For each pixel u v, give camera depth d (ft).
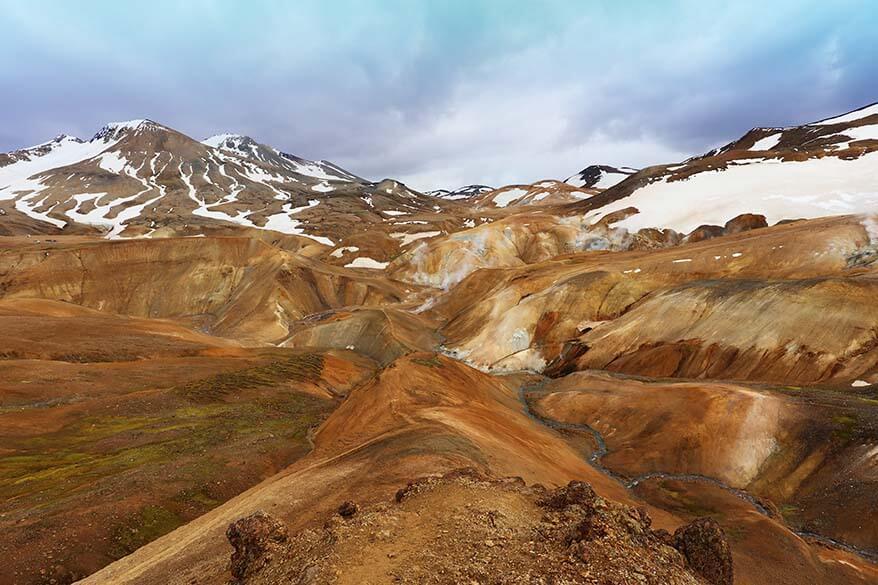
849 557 82.74
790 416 115.65
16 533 68.95
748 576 72.90
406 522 36.73
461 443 79.61
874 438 102.58
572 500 42.06
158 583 48.98
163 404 137.69
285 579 30.89
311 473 77.10
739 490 106.42
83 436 114.21
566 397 156.46
